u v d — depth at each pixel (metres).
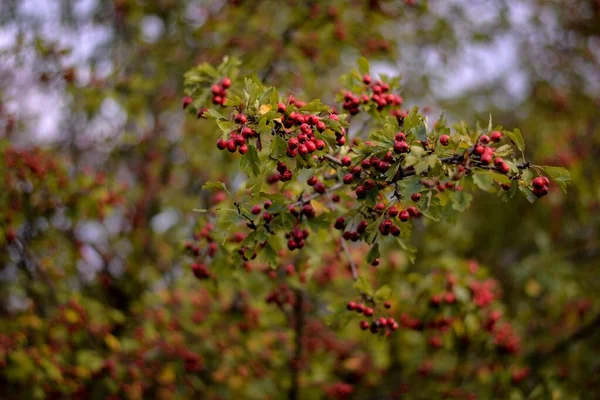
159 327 1.48
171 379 1.43
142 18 1.84
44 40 1.49
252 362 1.48
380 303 1.09
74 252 1.52
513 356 1.41
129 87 1.61
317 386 1.52
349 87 1.11
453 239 1.63
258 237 1.02
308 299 1.45
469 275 1.25
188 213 1.75
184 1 1.85
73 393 1.42
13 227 1.33
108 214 1.38
